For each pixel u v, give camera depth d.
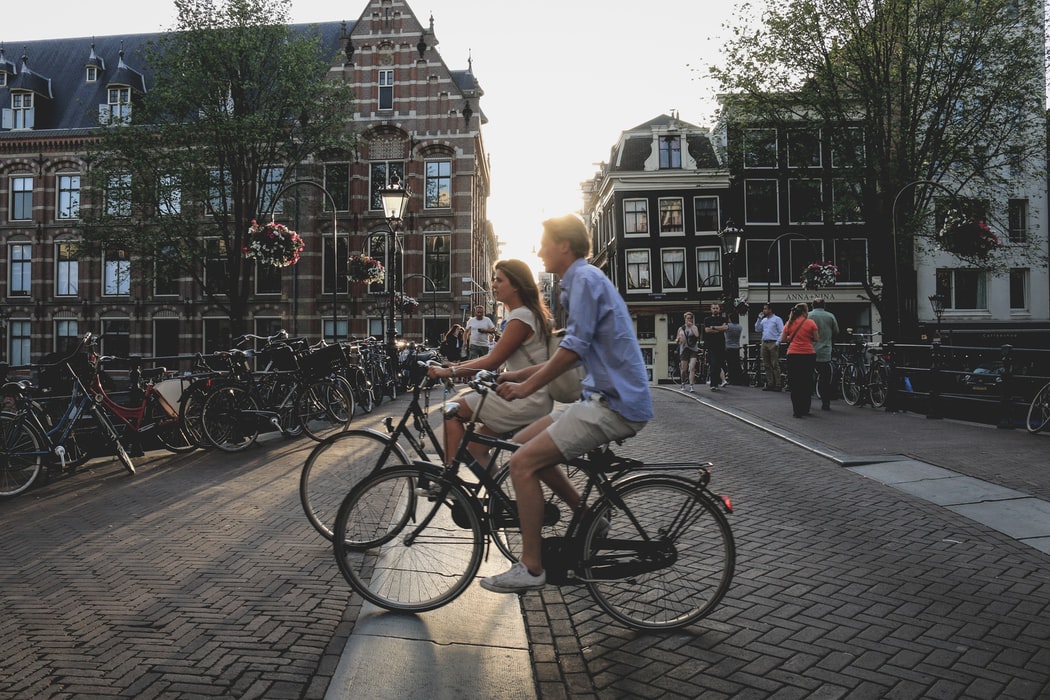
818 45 20.02
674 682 2.64
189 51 23.61
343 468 4.31
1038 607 3.36
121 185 24.31
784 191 31.95
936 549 4.23
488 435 3.52
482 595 3.54
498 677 2.67
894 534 4.53
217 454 7.50
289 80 24.70
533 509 3.04
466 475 3.37
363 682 2.60
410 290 30.39
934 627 3.13
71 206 32.94
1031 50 18.61
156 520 4.90
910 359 10.91
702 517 3.11
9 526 4.84
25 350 32.84
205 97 24.03
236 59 23.59
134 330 31.77
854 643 2.97
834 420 9.73
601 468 3.12
